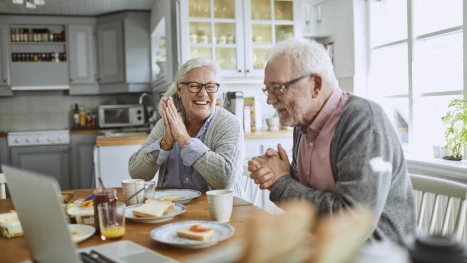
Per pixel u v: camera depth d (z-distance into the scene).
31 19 5.36
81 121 5.78
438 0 2.83
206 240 1.07
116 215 1.15
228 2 3.86
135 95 5.96
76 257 0.83
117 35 5.38
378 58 3.52
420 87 3.02
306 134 1.39
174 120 1.81
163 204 1.39
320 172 1.34
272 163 1.38
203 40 3.82
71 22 5.46
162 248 1.07
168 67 4.19
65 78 5.49
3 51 5.28
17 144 5.22
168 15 4.08
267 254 0.45
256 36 3.95
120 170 3.39
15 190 0.96
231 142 1.89
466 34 2.52
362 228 0.50
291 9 3.99
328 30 3.94
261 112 4.19
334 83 1.33
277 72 1.30
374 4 3.52
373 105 1.27
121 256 0.98
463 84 2.55
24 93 5.71
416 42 3.03
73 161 5.40
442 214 2.46
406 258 0.51
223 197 1.28
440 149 2.72
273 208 0.52
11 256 1.05
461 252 0.48
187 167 1.95
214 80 1.95
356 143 1.20
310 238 0.47
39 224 0.91
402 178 1.29
